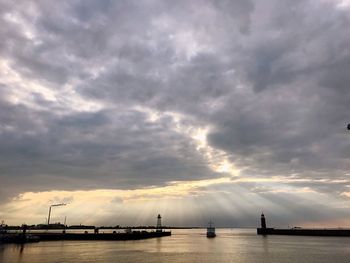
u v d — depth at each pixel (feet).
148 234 630.74
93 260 201.26
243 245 371.97
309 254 251.19
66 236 468.75
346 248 310.65
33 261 192.24
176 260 211.41
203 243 422.82
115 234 485.97
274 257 231.09
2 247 305.53
